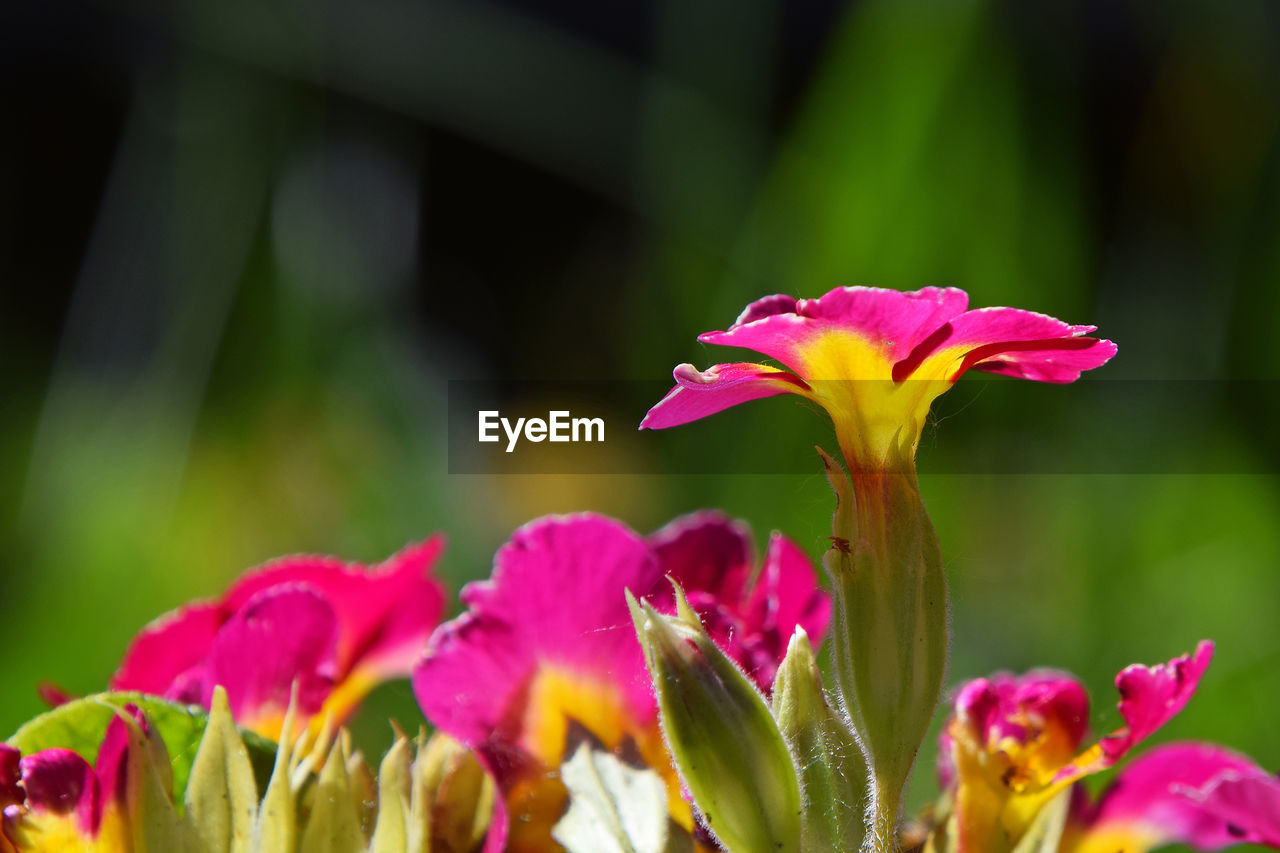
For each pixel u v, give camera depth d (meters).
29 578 0.61
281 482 0.65
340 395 0.68
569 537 0.26
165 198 0.68
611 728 0.26
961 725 0.26
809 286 0.66
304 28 0.69
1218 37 0.71
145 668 0.27
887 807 0.25
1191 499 0.63
